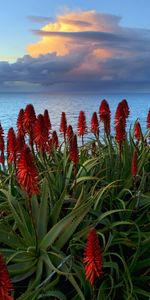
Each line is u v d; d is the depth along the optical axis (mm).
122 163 3223
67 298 2348
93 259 1849
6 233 2418
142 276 2396
